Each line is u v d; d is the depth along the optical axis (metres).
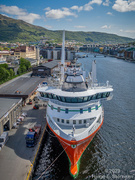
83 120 34.56
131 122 50.41
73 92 34.25
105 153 36.88
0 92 62.12
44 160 35.16
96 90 37.03
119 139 41.88
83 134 30.77
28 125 45.19
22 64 128.75
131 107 61.97
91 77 45.09
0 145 35.09
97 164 33.78
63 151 37.97
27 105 60.34
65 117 34.16
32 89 67.62
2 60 142.00
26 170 29.20
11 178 27.41
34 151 34.38
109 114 56.00
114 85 93.94
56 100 35.91
